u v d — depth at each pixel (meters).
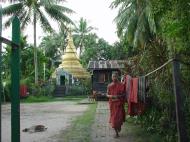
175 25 4.85
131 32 30.84
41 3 37.22
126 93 10.35
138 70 12.04
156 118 10.16
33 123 14.15
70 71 43.94
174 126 8.05
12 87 4.57
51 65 56.59
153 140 9.05
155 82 9.05
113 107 10.20
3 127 13.04
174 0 4.89
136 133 10.46
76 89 43.31
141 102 9.98
